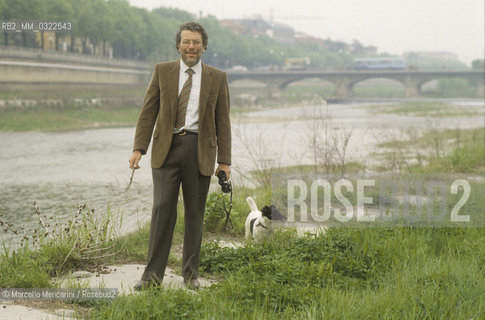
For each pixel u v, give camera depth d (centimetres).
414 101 12525
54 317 432
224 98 528
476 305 470
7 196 1773
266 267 552
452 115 6938
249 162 1694
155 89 517
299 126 4434
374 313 446
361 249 623
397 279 534
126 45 11931
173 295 459
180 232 770
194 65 512
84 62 9275
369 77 14562
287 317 436
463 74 14362
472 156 1805
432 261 594
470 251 675
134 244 682
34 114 6384
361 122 4656
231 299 473
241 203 912
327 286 505
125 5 12138
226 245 719
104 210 1231
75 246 596
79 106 7250
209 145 515
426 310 448
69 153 3381
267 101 11938
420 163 1681
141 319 427
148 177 2036
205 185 522
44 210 1496
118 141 4334
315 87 16512
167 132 505
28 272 523
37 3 8644
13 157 3125
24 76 7606
